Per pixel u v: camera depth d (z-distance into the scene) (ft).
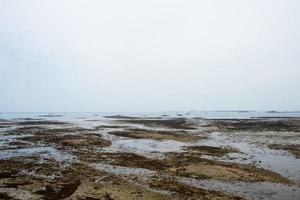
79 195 49.16
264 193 51.29
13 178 59.52
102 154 87.45
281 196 49.78
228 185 55.93
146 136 134.92
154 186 54.60
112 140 122.52
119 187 53.72
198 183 57.11
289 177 61.41
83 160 78.33
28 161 77.00
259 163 74.95
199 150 95.09
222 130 169.37
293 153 90.07
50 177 60.39
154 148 99.86
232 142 116.06
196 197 48.70
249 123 223.51
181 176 61.98
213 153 89.51
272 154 88.33
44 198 47.67
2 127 195.52
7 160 78.23
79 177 60.39
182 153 89.25
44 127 194.90
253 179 59.77
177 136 134.51
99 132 155.94
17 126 205.36
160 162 75.25
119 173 64.13
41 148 100.12
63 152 91.56
